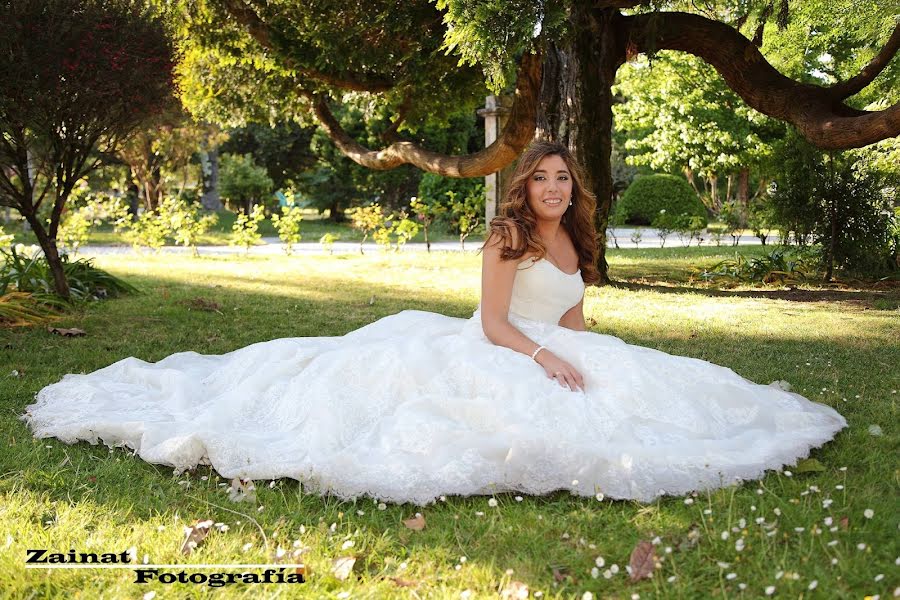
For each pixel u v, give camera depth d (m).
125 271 11.40
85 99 6.24
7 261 7.73
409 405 2.95
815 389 4.16
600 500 2.59
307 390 3.18
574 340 3.10
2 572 2.19
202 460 3.02
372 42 10.14
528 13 6.75
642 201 26.98
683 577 2.13
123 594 2.10
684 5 9.63
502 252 3.20
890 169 10.21
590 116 8.89
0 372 4.63
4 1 5.68
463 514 2.59
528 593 2.05
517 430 2.73
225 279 10.30
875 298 8.45
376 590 2.09
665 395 2.91
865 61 13.35
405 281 9.98
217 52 11.16
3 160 6.72
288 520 2.57
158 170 23.06
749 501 2.56
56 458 3.17
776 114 8.83
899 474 2.80
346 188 28.38
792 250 12.20
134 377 3.95
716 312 7.09
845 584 2.05
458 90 10.82
